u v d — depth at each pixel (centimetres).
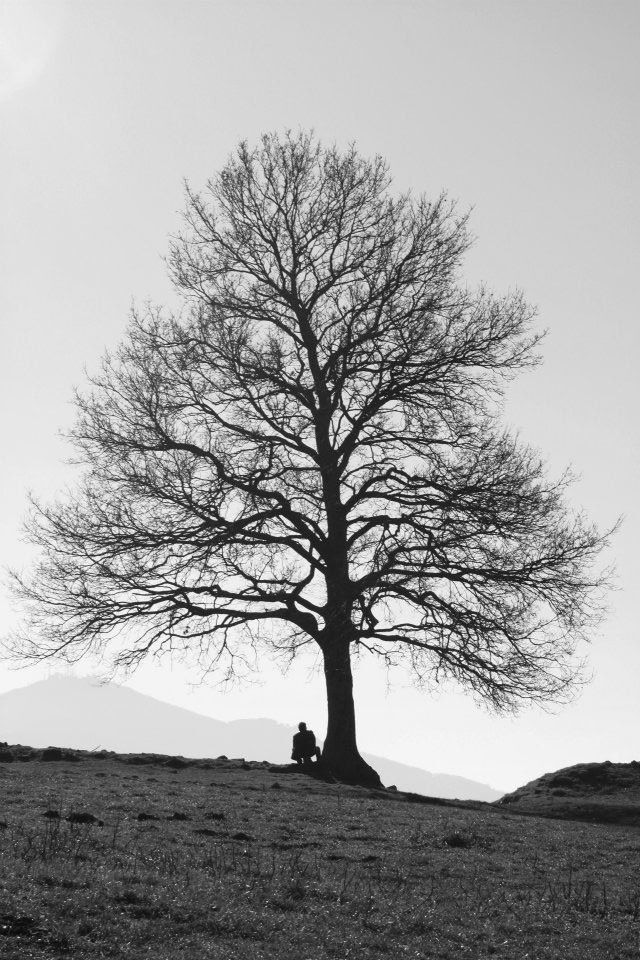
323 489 3716
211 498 3584
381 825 2420
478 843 2294
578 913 1686
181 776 3200
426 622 3506
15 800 2355
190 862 1741
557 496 3541
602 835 2617
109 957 1216
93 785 2755
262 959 1256
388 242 3809
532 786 4153
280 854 1948
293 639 3653
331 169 3916
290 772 3478
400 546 3562
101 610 3553
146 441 3628
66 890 1441
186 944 1282
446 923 1541
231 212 3934
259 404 3741
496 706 3497
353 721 3566
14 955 1185
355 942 1377
